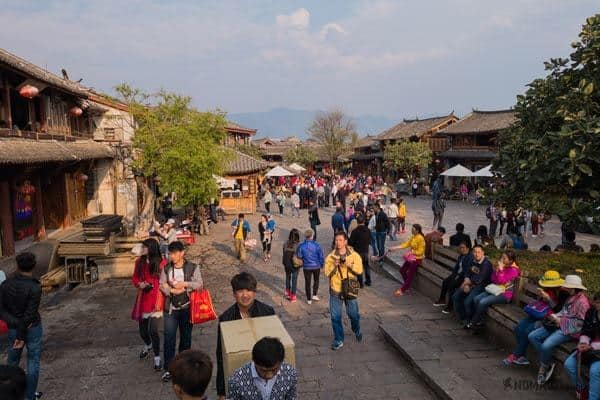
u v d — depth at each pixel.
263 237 15.46
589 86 7.71
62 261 13.53
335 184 35.50
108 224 13.61
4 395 2.73
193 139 17.28
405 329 8.41
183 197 17.53
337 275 7.88
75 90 18.59
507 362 7.08
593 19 8.43
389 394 6.39
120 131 23.27
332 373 7.04
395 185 44.66
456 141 45.94
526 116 9.70
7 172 13.48
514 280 8.09
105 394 6.54
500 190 9.58
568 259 10.60
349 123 63.38
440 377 6.44
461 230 12.27
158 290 7.29
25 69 13.77
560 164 7.38
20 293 6.02
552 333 6.34
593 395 5.37
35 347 6.20
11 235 13.82
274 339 3.45
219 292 11.79
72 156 15.97
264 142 72.94
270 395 3.50
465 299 8.69
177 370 3.05
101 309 10.41
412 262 11.22
